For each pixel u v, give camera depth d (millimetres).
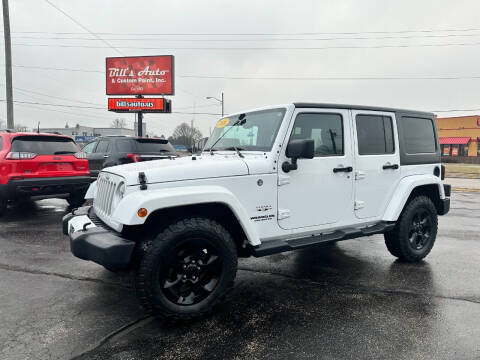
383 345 2562
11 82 15469
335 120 3746
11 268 4211
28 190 6539
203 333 2734
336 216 3740
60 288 3623
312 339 2646
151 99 23016
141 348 2512
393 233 4391
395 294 3520
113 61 23688
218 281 2959
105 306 3207
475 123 42281
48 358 2373
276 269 4316
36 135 6828
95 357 2391
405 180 4332
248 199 3150
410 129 4496
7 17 15188
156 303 2697
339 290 3631
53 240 5453
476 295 3498
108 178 3244
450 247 5348
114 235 2832
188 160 3359
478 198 11898
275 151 3285
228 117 4195
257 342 2602
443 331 2771
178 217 2928
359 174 3877
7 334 2691
